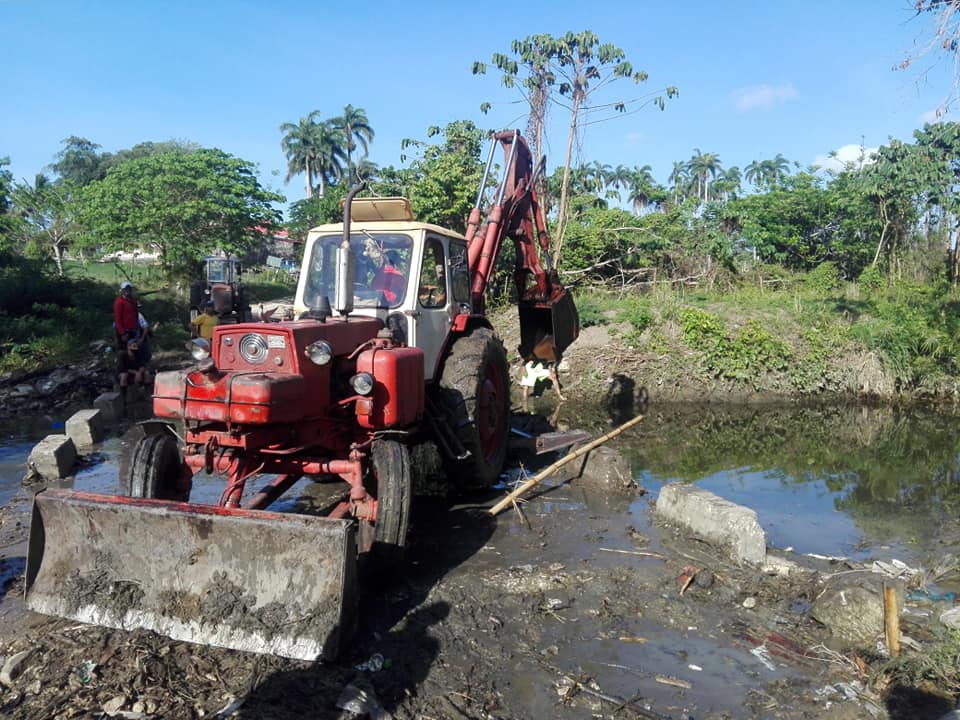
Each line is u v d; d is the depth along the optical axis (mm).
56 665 3498
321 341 4375
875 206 23125
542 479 6480
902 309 14922
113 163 56781
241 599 3732
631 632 4207
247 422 4082
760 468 8414
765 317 14531
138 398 11875
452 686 3568
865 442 9930
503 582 4770
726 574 4961
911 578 5016
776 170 67000
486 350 6578
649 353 13539
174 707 3230
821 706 3484
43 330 15148
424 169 19281
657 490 7312
